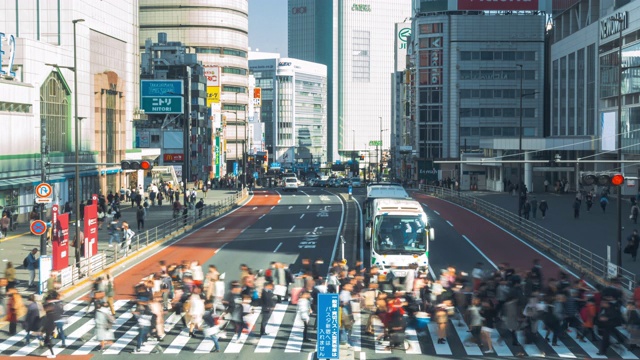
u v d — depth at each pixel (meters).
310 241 50.91
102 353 24.77
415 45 158.12
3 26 75.44
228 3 196.75
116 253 42.16
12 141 61.25
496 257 43.84
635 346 24.45
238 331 26.20
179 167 101.19
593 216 64.75
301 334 27.16
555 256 44.19
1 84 58.94
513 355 24.31
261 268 39.72
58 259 36.38
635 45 81.25
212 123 161.50
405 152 161.88
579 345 25.45
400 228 34.47
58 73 70.75
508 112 148.88
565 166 98.12
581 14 107.81
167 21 192.12
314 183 139.25
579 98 106.25
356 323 28.12
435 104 150.75
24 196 62.81
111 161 88.75
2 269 39.12
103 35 85.12
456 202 82.50
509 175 104.75
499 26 148.25
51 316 24.38
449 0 148.12
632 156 84.56
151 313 25.12
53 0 75.38
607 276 35.34
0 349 25.19
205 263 41.84
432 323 28.30
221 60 196.38
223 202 81.62
